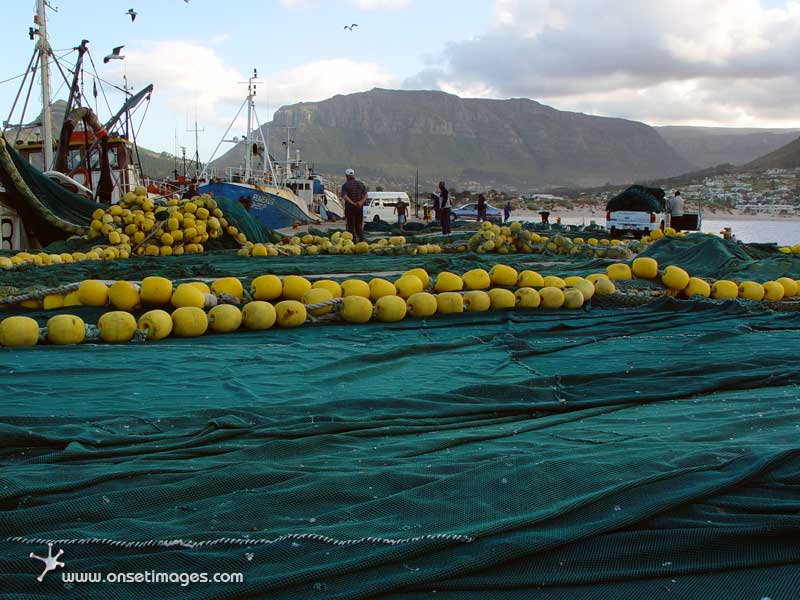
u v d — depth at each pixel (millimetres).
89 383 5086
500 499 3004
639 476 3221
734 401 4840
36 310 7723
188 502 3074
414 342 6918
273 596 2402
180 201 17500
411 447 3748
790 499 3002
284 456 3674
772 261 13227
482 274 9188
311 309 7668
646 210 27469
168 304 7461
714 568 2596
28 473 3289
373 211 50969
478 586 2482
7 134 29703
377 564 2529
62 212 19484
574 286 9070
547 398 4914
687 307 8891
